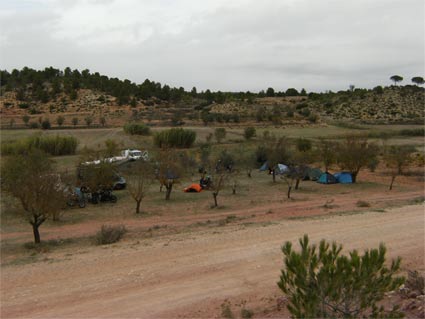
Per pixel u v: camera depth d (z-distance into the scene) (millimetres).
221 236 14891
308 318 5254
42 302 9109
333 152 37250
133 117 118125
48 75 174625
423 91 159750
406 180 37219
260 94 183375
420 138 81125
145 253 12758
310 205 25391
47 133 79125
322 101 154250
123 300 9117
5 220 22500
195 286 9852
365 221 17156
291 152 43594
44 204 17516
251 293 9266
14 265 12562
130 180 32531
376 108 140375
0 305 9008
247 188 32906
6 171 24953
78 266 11680
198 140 73062
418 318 6832
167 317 8188
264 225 17250
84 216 23859
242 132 85250
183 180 36156
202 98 167875
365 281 5367
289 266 5555
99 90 161250
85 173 27656
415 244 13031
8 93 148625
